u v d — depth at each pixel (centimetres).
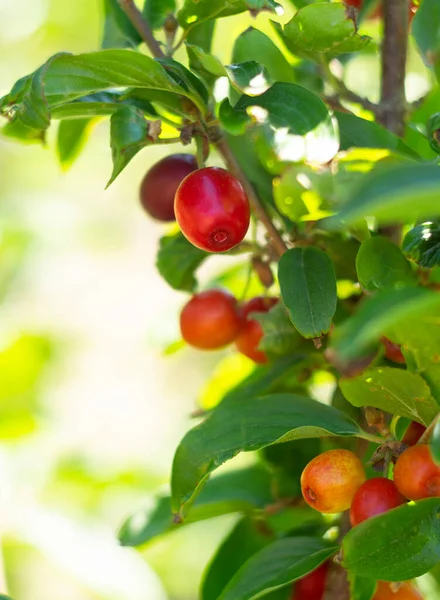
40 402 63
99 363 119
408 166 31
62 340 76
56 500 61
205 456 37
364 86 53
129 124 38
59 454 62
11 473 58
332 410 38
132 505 64
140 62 37
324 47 39
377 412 37
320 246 40
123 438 106
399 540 35
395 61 42
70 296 119
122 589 52
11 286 75
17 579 54
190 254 42
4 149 99
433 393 36
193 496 37
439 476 35
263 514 43
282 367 40
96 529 56
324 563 42
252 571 38
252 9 37
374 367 36
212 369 115
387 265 37
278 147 36
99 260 125
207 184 37
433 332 35
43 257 81
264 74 37
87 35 91
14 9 88
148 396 115
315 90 43
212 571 43
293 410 38
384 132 38
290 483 43
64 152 43
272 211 41
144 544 45
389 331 35
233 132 37
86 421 108
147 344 46
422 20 41
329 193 36
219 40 60
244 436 38
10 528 55
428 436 36
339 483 36
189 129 38
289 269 37
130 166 107
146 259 127
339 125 39
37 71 36
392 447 37
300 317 37
